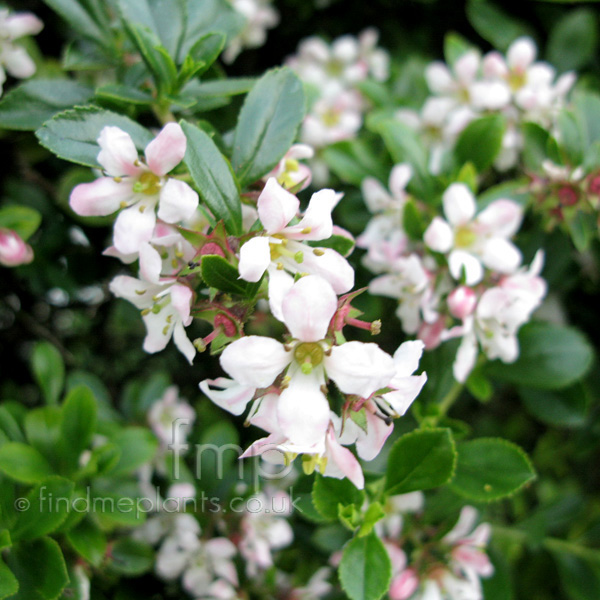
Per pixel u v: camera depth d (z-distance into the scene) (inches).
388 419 3.5
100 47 4.8
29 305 6.7
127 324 6.8
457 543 4.9
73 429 4.7
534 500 8.2
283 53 8.5
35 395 7.1
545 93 5.9
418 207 5.5
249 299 3.5
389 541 4.8
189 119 4.9
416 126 6.5
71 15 4.7
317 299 3.2
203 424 6.4
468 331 4.7
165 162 3.6
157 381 6.3
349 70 7.7
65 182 5.7
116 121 3.9
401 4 8.0
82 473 4.7
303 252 3.4
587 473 8.4
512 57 6.1
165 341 3.8
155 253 3.4
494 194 5.5
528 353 5.4
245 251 3.2
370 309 5.8
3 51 5.3
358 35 8.3
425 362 5.2
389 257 5.1
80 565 4.6
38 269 6.3
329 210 3.5
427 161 5.6
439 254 5.0
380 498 4.2
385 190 5.9
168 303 3.8
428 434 4.0
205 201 3.6
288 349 3.3
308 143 6.5
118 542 5.0
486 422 7.9
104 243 6.4
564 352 5.4
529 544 6.3
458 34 8.1
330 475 3.5
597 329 7.3
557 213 5.5
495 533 6.4
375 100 6.9
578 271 6.3
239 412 3.4
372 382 3.2
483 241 5.0
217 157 3.7
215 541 5.1
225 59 7.0
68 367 6.9
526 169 5.7
